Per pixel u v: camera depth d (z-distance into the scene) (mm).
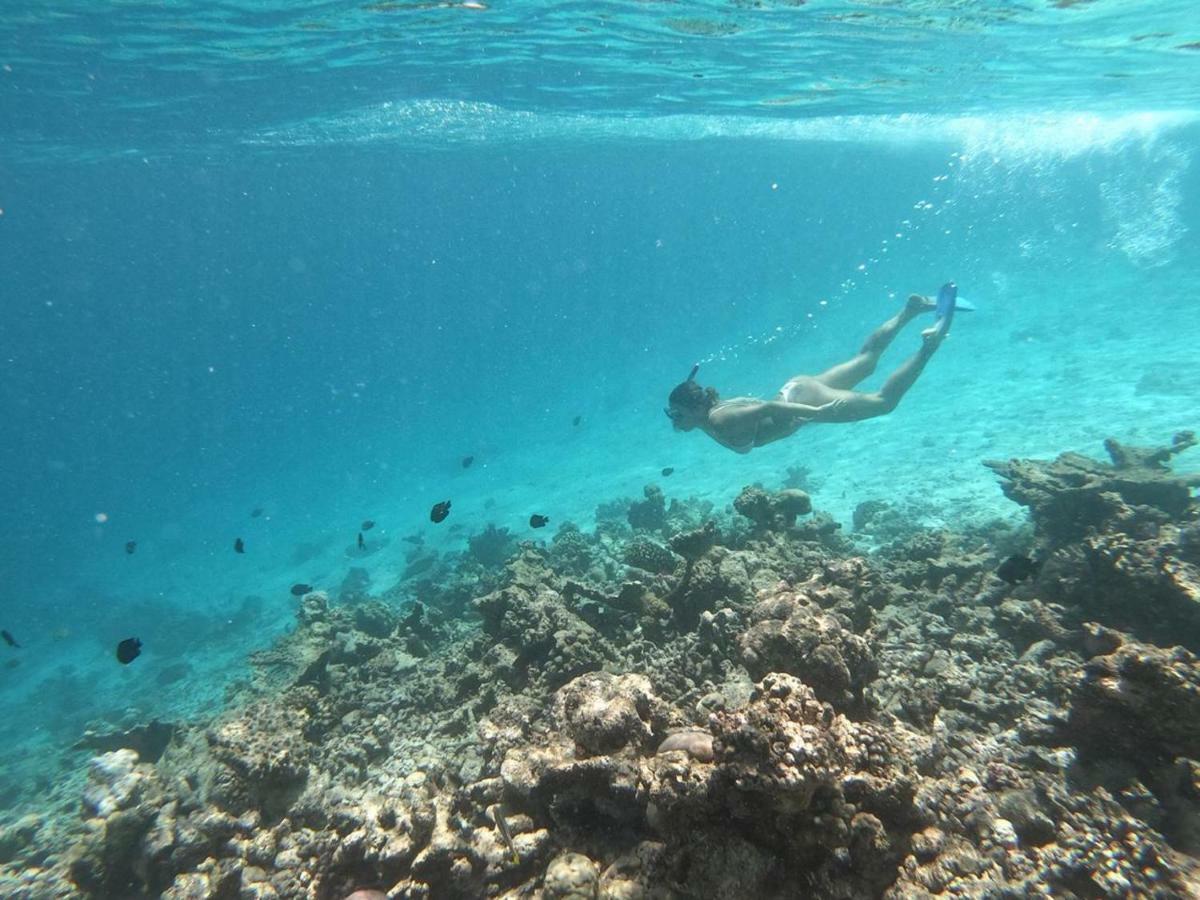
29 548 53531
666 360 59938
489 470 35781
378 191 69312
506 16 15281
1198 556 5723
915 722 4930
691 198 115375
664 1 14320
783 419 9242
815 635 4453
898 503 13172
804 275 84000
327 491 46438
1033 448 14422
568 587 7832
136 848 5285
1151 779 3945
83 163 32812
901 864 3416
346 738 7281
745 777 3021
